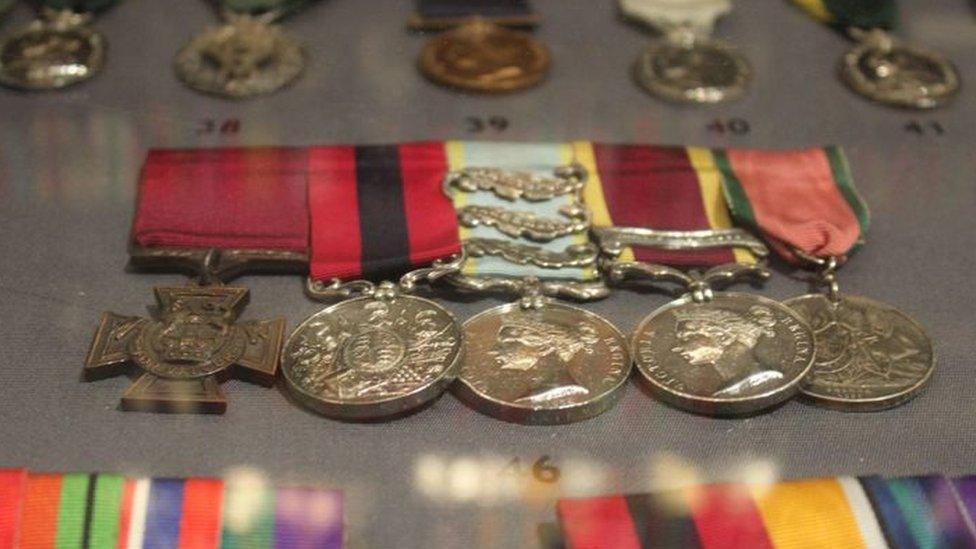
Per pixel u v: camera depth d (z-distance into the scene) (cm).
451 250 32
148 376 30
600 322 31
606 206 34
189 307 31
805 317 32
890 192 36
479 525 28
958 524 27
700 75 40
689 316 31
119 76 39
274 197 34
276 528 27
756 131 38
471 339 31
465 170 35
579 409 29
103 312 31
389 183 34
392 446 29
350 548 27
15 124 37
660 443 29
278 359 30
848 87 40
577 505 27
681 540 27
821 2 43
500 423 30
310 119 38
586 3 43
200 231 33
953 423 30
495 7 42
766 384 30
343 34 41
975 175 37
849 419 30
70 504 27
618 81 40
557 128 38
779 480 29
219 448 29
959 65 41
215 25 41
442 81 39
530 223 33
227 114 38
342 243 33
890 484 28
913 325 32
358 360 30
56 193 35
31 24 40
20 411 29
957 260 34
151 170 34
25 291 32
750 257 33
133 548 27
